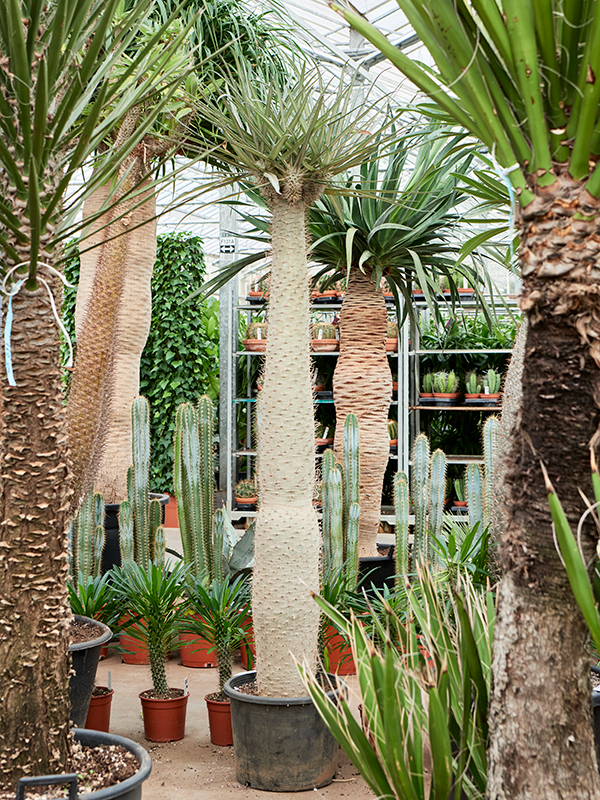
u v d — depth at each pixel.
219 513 3.15
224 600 2.67
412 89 7.52
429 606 1.46
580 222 0.89
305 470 2.32
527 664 0.96
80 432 2.72
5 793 1.40
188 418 3.30
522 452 0.98
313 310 6.76
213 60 4.17
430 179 3.81
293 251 2.38
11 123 1.36
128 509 3.48
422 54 7.11
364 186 3.90
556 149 0.91
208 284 3.98
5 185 1.44
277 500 2.30
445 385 6.33
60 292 1.49
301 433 2.32
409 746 1.12
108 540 4.18
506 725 0.97
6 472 1.45
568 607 0.94
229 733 2.61
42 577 1.46
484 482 3.34
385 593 2.75
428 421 6.78
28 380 1.44
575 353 0.91
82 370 2.75
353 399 4.07
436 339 6.58
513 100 0.96
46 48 1.38
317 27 7.05
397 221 3.91
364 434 4.05
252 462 7.36
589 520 0.94
